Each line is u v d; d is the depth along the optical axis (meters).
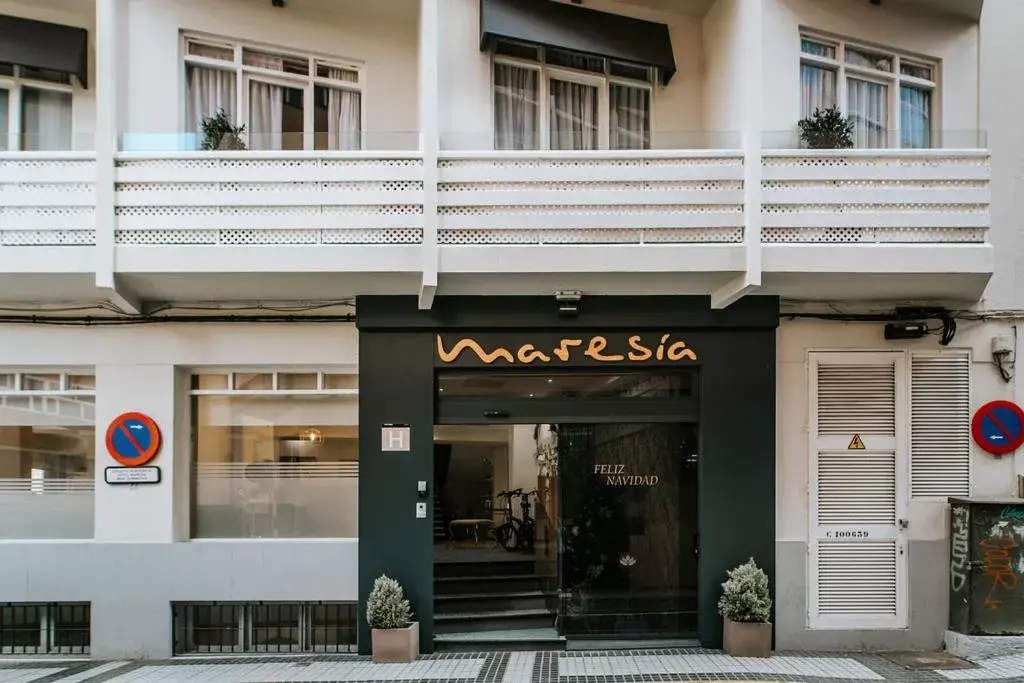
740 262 6.45
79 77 7.05
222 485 7.47
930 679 6.16
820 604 7.22
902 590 7.24
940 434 7.39
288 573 7.16
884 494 7.34
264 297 7.27
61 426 7.34
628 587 7.39
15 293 6.99
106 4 6.40
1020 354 7.44
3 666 6.79
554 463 7.70
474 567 8.30
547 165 6.61
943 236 6.59
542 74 7.48
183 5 7.05
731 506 7.20
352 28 7.48
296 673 6.43
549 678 6.21
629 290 7.07
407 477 7.16
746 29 6.60
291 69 7.42
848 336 7.40
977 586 6.89
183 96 7.07
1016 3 7.80
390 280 6.72
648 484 7.48
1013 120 7.66
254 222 6.45
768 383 7.26
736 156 6.61
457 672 6.41
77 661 6.96
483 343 7.24
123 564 7.09
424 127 6.51
